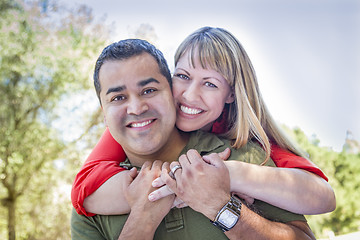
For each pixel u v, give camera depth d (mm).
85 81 9477
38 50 9430
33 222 9164
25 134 9273
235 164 1609
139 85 1625
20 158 9070
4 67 9305
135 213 1604
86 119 9406
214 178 1531
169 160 1824
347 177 8195
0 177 9055
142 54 1658
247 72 1983
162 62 1711
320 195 1626
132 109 1615
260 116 1980
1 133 9172
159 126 1679
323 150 8680
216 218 1510
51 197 9258
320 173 1754
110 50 1667
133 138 1679
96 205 1699
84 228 1754
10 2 9344
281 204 1591
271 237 1500
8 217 8977
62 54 9484
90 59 9562
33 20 9422
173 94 1909
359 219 7820
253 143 1881
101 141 2072
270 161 1791
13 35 9383
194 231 1635
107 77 1639
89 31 9609
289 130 9352
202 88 1892
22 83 9422
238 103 1912
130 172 1719
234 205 1512
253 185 1569
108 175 1752
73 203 1776
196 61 1881
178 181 1564
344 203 7906
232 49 1945
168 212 1641
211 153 1727
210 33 1971
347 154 8453
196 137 1851
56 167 9352
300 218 1655
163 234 1657
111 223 1695
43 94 9391
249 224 1498
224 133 1989
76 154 9305
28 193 9219
